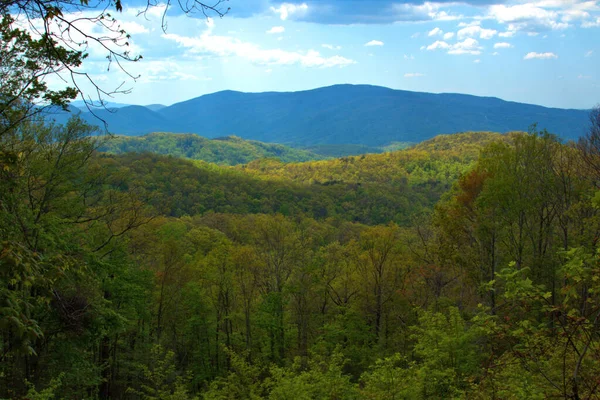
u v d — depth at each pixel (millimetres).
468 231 24016
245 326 31578
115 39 4402
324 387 13242
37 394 10602
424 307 26641
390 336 27125
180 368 28859
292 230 31562
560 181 20344
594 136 18672
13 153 5562
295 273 29766
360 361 24922
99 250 20219
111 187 20547
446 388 10898
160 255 26391
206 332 29547
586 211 18891
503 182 20656
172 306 28406
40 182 16656
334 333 26172
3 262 4207
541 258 20609
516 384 6809
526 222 22062
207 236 49656
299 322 31125
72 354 15562
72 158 17047
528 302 5199
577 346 5309
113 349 23531
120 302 21047
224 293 30016
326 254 30891
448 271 26156
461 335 11836
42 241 14180
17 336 4094
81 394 18094
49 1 4199
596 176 18781
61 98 9336
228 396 17141
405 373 11258
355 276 29219
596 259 4691
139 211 20922
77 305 14422
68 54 5594
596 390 4891
